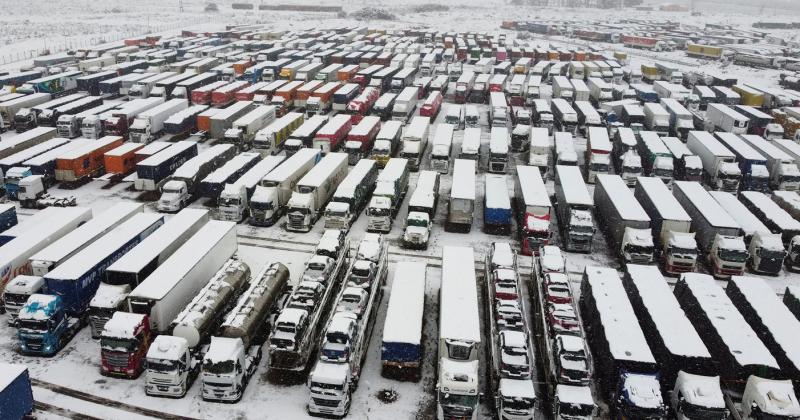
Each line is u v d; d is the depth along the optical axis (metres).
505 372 26.20
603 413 27.08
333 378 25.50
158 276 32.09
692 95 92.19
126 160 55.31
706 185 60.53
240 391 27.17
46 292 31.72
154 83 87.19
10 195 50.47
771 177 60.31
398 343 27.98
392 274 39.75
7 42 139.75
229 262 35.97
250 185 48.38
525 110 79.12
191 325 28.58
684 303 35.25
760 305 33.22
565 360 26.56
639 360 26.30
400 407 27.06
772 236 42.38
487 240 45.81
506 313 30.53
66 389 27.45
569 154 58.25
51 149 57.00
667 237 42.53
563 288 32.91
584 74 116.00
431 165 60.00
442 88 97.38
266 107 74.06
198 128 70.31
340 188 47.12
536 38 197.50
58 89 87.88
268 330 32.31
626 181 57.47
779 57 142.75
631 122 75.19
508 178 60.22
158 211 48.69
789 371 27.95
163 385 26.83
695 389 25.48
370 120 69.12
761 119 77.12
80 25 182.88
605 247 45.62
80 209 42.66
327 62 120.19
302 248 43.09
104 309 30.16
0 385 22.88
